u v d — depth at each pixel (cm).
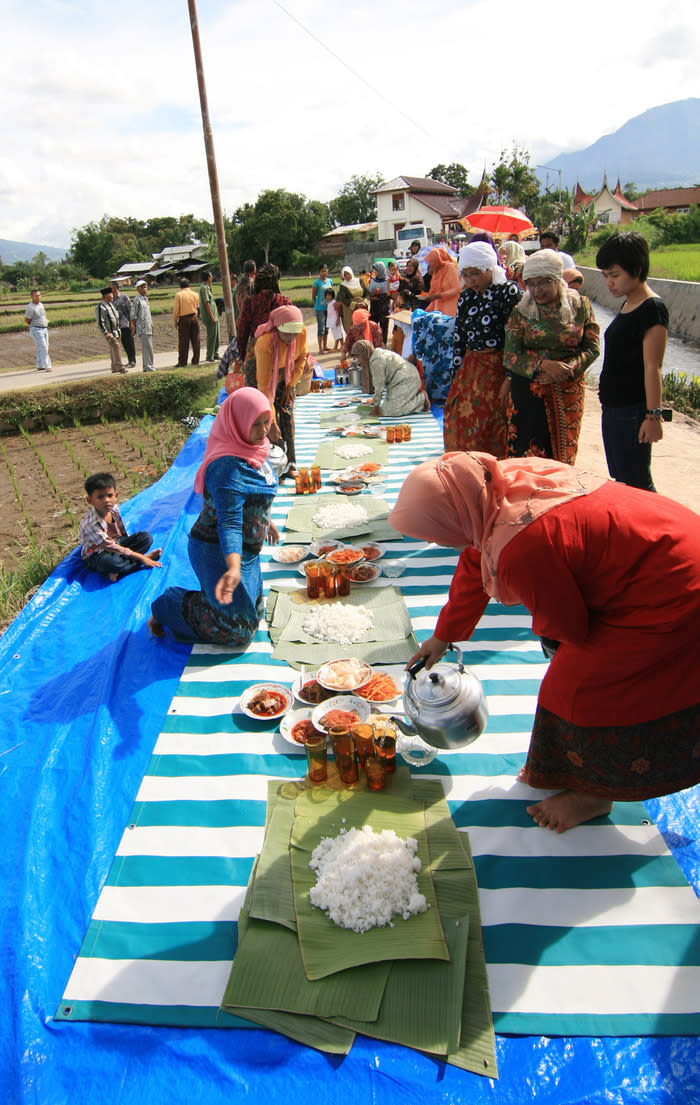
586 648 205
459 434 495
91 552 458
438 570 441
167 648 371
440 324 816
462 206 4816
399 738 294
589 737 214
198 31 895
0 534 627
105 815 266
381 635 370
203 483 338
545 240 877
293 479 609
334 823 253
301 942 212
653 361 366
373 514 518
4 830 263
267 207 6097
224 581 308
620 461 406
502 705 315
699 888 227
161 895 235
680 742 201
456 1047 185
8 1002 201
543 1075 180
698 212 3994
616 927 215
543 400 411
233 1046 189
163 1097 180
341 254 6100
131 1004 202
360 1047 187
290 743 298
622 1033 188
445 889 227
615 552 188
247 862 246
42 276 8806
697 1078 178
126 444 910
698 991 197
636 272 369
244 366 604
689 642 188
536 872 235
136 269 6912
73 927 225
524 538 189
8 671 364
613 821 253
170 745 301
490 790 270
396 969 204
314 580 406
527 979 203
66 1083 184
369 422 789
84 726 314
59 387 1040
